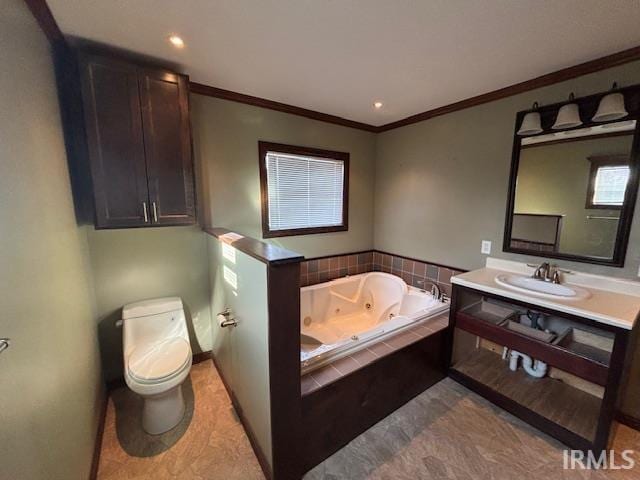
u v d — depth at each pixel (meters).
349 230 3.29
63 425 1.14
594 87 1.76
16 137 0.98
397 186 3.17
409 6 1.25
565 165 1.93
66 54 1.61
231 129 2.35
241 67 1.84
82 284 1.67
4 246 0.83
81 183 1.80
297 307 1.29
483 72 1.90
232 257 1.72
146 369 1.69
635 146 1.64
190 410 1.92
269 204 2.67
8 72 0.95
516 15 1.31
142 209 1.78
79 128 1.72
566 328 2.05
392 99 2.41
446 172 2.67
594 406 1.90
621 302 1.60
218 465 1.53
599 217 1.81
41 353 1.01
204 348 2.50
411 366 1.97
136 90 1.69
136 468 1.51
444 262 2.78
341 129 3.02
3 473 0.73
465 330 2.10
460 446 1.64
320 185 2.99
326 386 1.50
